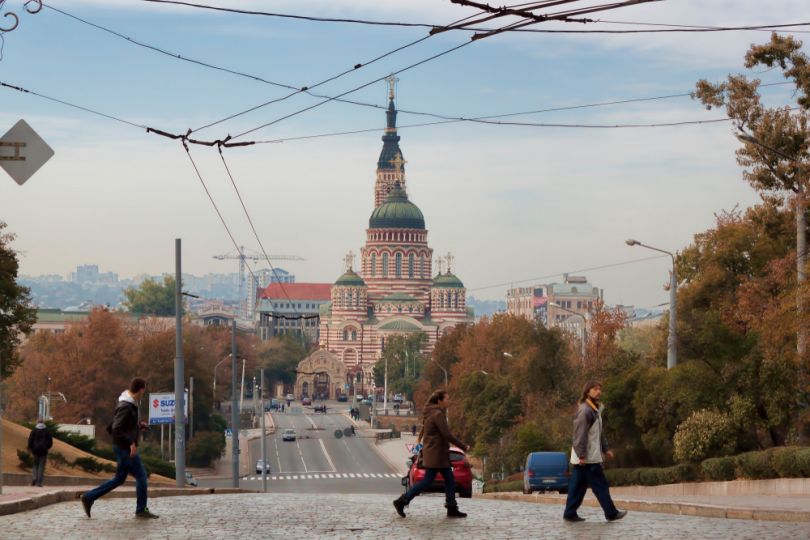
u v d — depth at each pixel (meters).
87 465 86.25
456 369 188.25
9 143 31.97
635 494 72.69
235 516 31.98
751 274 89.50
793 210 82.19
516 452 109.25
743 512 32.22
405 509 34.97
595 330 116.31
